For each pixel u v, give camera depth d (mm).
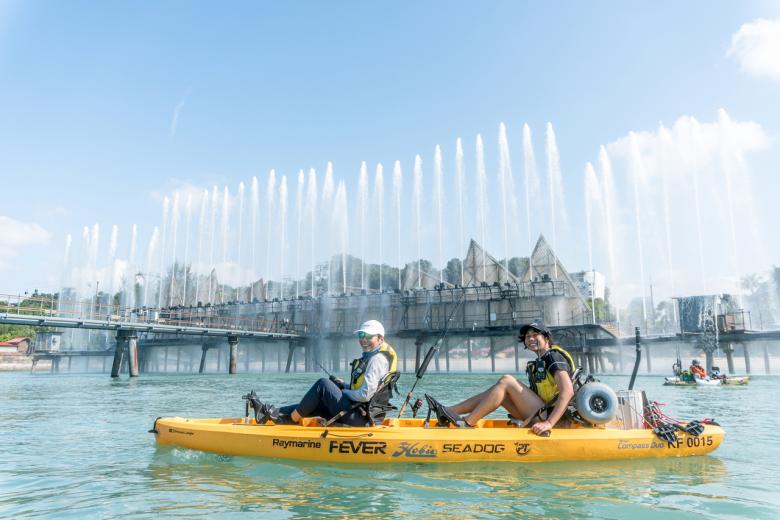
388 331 45750
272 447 6395
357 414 6465
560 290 42344
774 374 36844
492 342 43656
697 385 23453
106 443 8094
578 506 4582
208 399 17062
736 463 6262
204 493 5039
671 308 44219
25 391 21641
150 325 33969
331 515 4352
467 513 4395
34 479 5727
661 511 4449
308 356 47812
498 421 6840
